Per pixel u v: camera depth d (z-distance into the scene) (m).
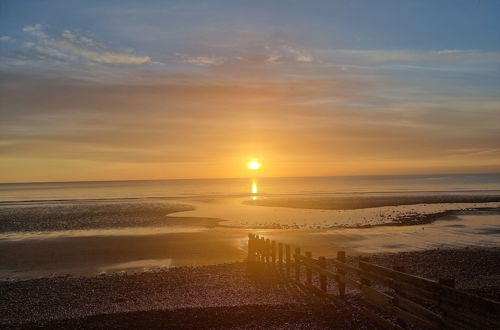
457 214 46.47
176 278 17.59
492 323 5.75
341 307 10.65
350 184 175.88
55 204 66.50
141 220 43.03
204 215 48.09
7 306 14.27
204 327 9.70
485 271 17.97
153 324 10.01
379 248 25.84
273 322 9.79
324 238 30.19
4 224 40.91
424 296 7.41
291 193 100.12
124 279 17.81
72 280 18.06
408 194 84.75
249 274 17.75
